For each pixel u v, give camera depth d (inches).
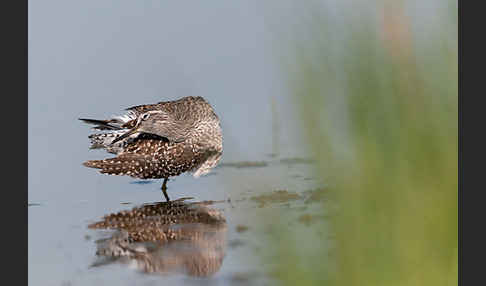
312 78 401.4
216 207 681.6
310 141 406.6
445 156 394.6
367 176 400.2
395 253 395.2
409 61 400.2
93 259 563.2
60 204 725.3
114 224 651.5
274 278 442.0
